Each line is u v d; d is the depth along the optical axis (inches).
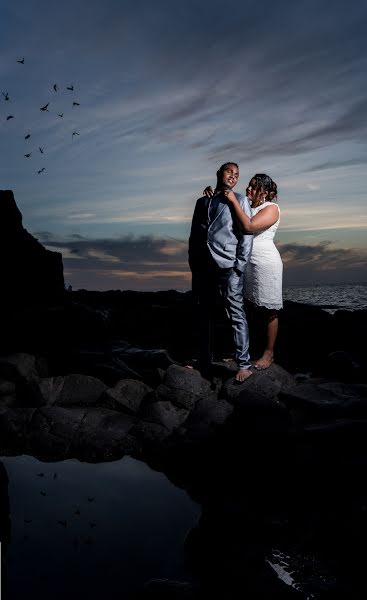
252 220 165.3
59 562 89.9
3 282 325.7
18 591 81.2
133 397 177.2
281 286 179.3
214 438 145.0
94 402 180.4
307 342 301.9
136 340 330.6
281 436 142.3
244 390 166.2
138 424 157.6
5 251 338.3
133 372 222.4
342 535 94.8
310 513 105.8
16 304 324.2
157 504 114.1
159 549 94.1
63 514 109.0
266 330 186.1
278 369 184.9
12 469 136.6
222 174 165.2
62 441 150.9
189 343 324.5
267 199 179.3
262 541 95.0
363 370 219.8
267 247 175.2
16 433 155.6
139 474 133.2
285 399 169.9
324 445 135.6
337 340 303.0
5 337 252.2
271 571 84.6
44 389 181.5
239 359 177.0
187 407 169.3
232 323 175.9
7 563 89.7
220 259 166.9
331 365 223.9
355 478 118.5
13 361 194.4
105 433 154.1
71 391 183.5
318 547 91.7
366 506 104.7
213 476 130.0
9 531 101.4
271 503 112.4
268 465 132.2
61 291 388.2
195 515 108.2
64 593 80.6
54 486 124.7
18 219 372.5
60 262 398.3
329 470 123.2
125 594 80.3
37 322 267.3
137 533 100.3
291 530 98.7
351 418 150.2
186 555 91.5
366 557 86.8
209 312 185.0
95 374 219.0
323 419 152.8
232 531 99.5
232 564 87.2
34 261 363.3
